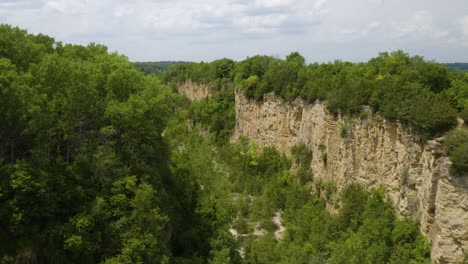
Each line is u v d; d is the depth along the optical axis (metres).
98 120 31.33
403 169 34.66
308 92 53.78
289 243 41.03
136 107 31.95
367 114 39.97
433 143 29.67
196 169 51.91
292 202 49.62
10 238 24.33
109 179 28.98
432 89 36.88
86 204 26.89
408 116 33.53
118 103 31.62
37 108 25.44
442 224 28.06
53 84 28.70
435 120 30.34
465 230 27.03
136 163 32.06
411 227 32.22
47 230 25.27
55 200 25.50
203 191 46.47
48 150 27.72
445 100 31.62
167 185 38.16
